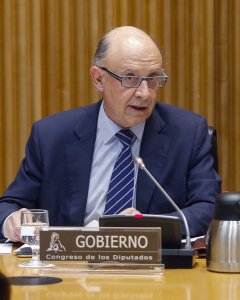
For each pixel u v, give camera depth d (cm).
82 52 1089
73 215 764
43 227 579
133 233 560
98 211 765
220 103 1150
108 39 778
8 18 1063
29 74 1073
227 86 1151
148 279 535
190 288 498
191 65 1130
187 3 1130
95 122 793
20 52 1068
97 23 1091
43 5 1080
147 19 1114
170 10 1122
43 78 1082
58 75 1084
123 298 468
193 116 812
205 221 728
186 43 1132
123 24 1098
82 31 1090
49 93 1080
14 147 1071
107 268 565
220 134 1147
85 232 564
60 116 810
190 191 774
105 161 779
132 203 758
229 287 502
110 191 761
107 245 563
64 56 1082
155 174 770
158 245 560
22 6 1066
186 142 788
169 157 779
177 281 526
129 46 761
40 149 791
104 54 775
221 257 561
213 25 1138
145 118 770
